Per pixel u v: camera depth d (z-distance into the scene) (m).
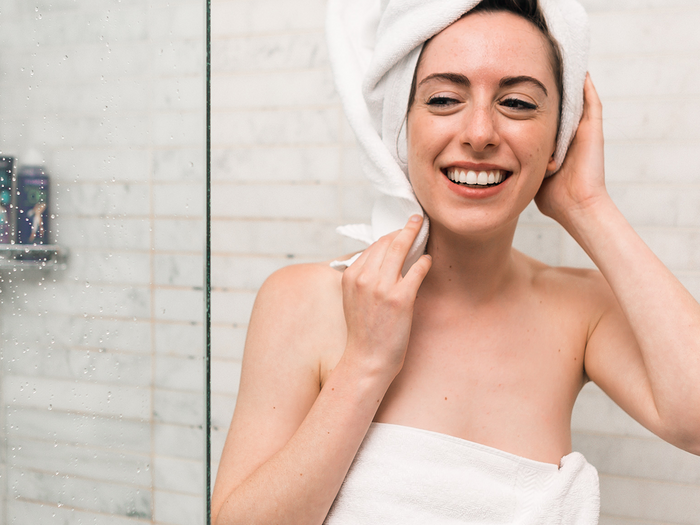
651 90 1.09
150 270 0.50
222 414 1.34
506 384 0.73
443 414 0.71
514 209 0.66
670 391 0.66
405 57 0.67
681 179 1.09
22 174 0.54
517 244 1.18
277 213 1.30
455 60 0.62
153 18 0.50
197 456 0.47
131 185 0.52
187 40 0.49
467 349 0.73
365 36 0.77
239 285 1.33
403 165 0.74
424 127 0.65
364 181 1.24
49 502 0.53
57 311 0.53
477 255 0.71
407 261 0.72
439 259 0.73
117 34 0.51
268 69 1.28
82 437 0.52
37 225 0.54
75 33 0.54
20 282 0.55
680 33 1.07
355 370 0.64
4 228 0.54
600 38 1.11
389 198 0.75
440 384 0.72
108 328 0.52
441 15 0.63
